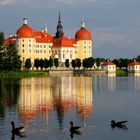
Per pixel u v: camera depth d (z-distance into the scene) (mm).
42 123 71688
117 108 91375
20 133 63906
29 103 100312
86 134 63438
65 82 190375
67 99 110312
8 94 123875
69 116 79188
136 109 89688
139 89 149125
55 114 81812
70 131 65188
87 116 79500
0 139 60344
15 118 77000
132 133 63938
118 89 149000
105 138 61094
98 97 116938
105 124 70938
